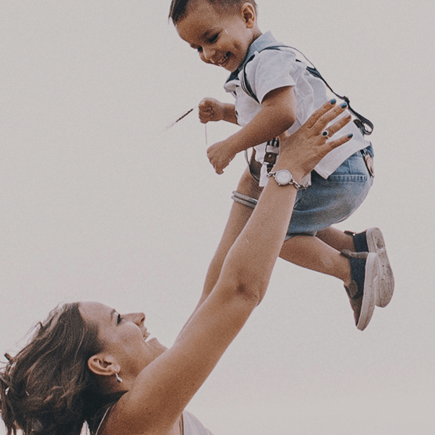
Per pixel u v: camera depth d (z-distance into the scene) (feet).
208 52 7.93
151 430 5.97
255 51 7.79
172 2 7.86
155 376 5.90
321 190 8.29
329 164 8.13
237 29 7.84
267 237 5.99
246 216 8.77
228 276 5.98
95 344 6.56
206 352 5.86
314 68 8.26
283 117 7.25
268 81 7.29
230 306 5.92
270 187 6.22
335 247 9.46
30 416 6.36
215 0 7.75
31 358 6.52
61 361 6.46
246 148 7.45
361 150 8.51
